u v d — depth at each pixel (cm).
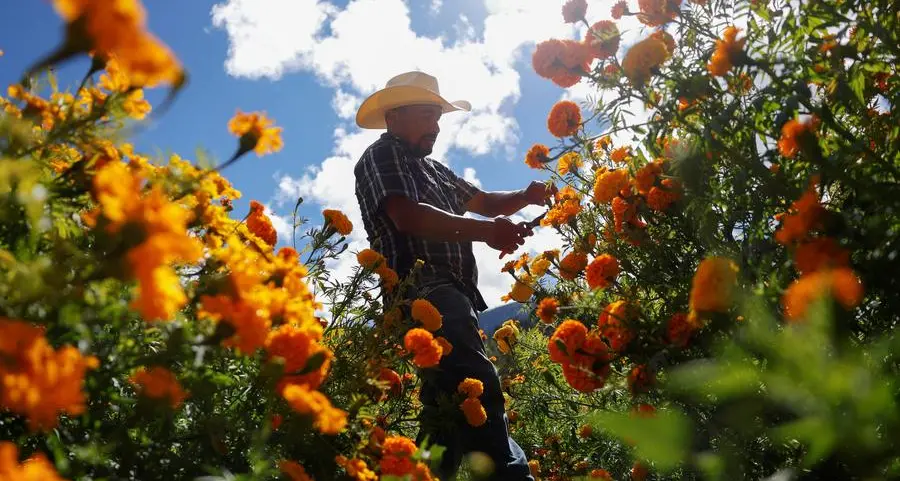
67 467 94
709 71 175
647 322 167
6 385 74
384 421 254
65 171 111
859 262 124
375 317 250
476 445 277
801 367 58
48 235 103
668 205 207
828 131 174
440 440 271
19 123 97
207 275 124
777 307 119
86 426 112
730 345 67
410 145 351
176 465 113
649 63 181
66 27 65
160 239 77
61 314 85
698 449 120
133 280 81
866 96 172
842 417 57
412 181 320
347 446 162
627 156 273
